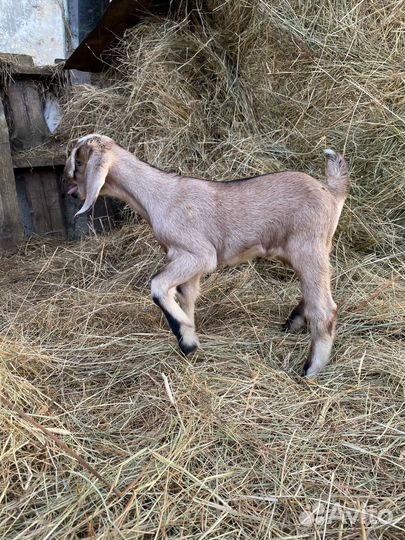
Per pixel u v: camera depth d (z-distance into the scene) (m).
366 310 2.70
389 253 3.27
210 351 2.42
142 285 3.20
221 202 2.30
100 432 1.93
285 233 2.27
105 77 4.29
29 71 4.05
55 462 1.78
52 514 1.57
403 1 3.36
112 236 3.77
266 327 2.67
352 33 3.43
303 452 1.81
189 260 2.29
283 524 1.54
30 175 4.00
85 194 2.46
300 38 3.45
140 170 2.37
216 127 3.81
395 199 3.38
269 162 3.44
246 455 1.80
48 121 4.32
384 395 2.10
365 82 3.38
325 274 2.24
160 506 1.59
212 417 1.97
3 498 1.64
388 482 1.69
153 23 3.97
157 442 1.86
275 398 2.10
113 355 2.46
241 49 3.80
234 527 1.54
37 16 4.46
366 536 1.49
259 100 3.71
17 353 2.36
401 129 3.35
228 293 3.00
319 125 3.47
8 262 3.68
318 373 2.25
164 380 2.05
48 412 2.03
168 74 3.78
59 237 4.14
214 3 3.83
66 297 3.10
